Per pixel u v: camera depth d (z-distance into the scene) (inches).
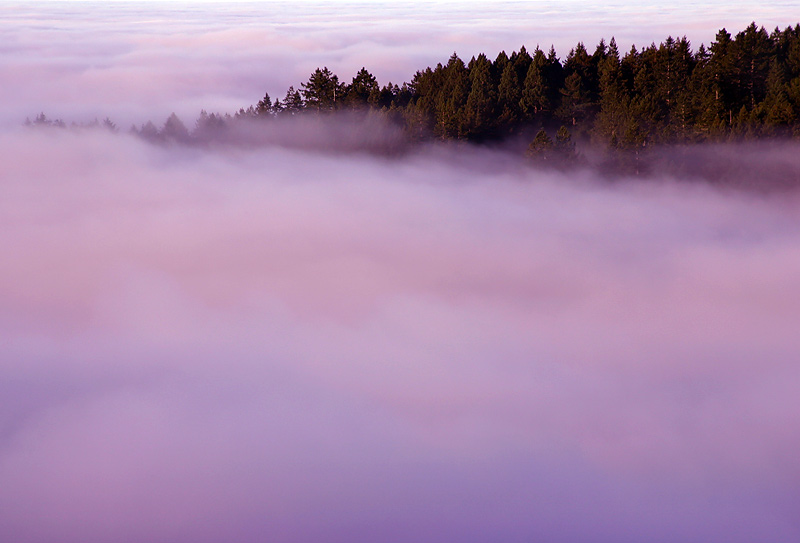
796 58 3535.9
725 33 3565.5
